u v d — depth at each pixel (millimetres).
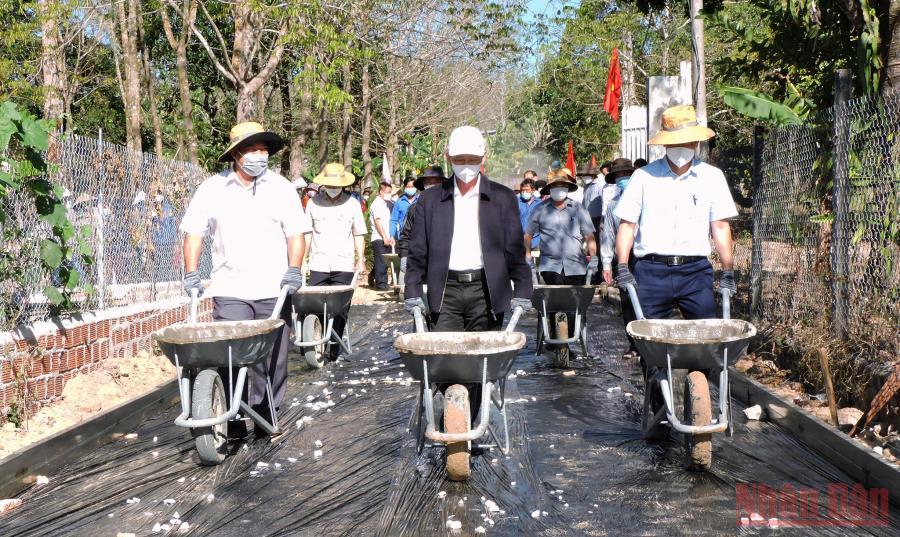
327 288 9664
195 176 12266
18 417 6773
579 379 8773
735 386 7809
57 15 18312
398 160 37125
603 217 13281
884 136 6855
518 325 12945
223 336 6145
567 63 38906
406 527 4789
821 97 9383
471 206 6168
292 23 15266
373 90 28141
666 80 14055
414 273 6238
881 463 5133
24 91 18766
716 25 10719
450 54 25609
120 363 8516
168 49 30219
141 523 4934
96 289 8625
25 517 5062
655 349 5477
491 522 4816
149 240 10195
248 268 6680
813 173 8227
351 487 5488
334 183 10367
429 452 6191
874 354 6688
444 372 5340
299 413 7504
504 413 5969
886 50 7930
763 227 9695
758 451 6066
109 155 9117
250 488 5508
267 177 6719
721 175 6340
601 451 6141
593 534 4621
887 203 6727
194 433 5895
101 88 29531
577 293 9305
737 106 8953
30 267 7285
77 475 5852
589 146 49219
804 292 8297
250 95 16094
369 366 9805
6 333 6793
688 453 5625
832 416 6434
